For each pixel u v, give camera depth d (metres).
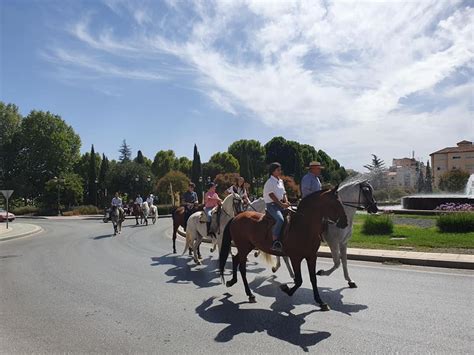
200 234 12.20
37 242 20.44
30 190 72.19
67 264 12.59
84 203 75.50
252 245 8.16
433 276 9.18
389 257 11.13
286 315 6.69
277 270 10.80
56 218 52.06
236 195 11.09
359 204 8.36
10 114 78.06
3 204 69.94
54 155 74.50
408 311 6.65
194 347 5.38
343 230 8.41
